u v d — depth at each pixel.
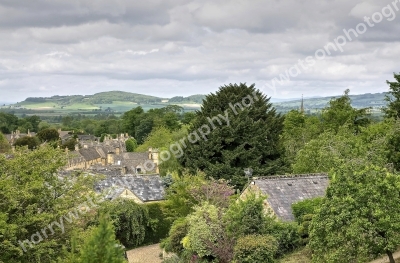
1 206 20.92
